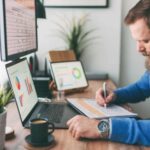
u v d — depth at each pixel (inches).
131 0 109.0
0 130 35.1
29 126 42.8
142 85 63.6
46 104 58.6
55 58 82.8
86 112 49.9
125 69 113.7
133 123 39.7
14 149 36.7
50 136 40.1
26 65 56.0
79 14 106.5
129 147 37.6
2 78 61.3
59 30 107.2
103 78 97.2
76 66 76.8
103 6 105.7
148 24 41.2
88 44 108.2
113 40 108.0
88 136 39.5
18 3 51.0
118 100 59.2
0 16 41.8
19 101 45.8
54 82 71.4
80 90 73.9
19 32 51.6
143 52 44.8
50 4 105.4
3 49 42.5
